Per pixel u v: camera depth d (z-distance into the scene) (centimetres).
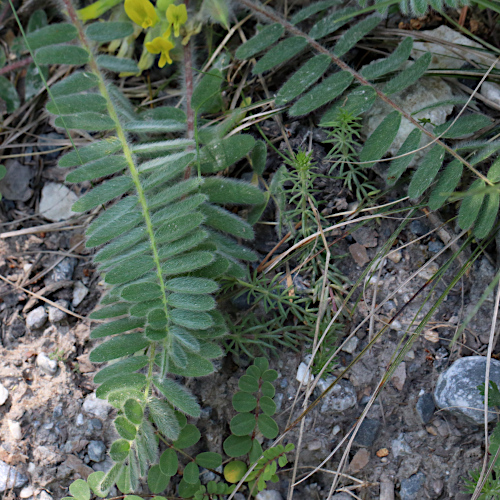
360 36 231
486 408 195
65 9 241
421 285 233
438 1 213
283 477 229
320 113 250
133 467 168
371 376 229
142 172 205
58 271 252
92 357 182
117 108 229
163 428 176
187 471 213
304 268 238
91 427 223
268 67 232
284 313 230
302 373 229
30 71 269
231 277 222
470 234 222
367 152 217
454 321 230
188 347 177
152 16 223
